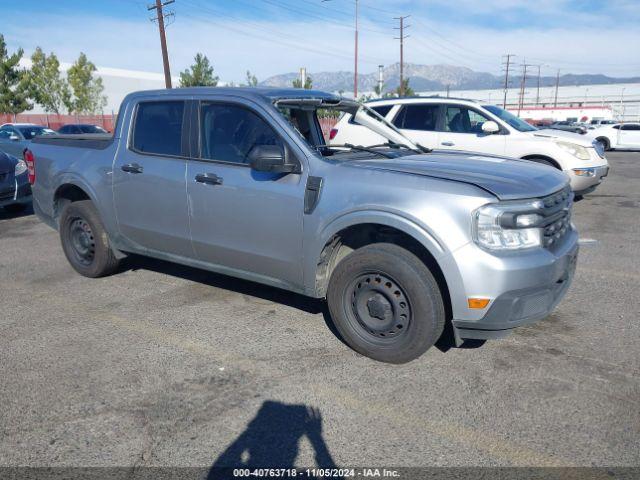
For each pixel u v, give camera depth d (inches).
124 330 162.2
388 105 374.6
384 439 108.3
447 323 151.6
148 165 178.7
